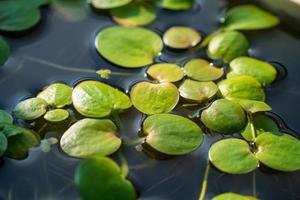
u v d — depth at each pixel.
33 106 0.29
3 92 0.30
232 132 0.29
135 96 0.30
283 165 0.28
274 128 0.29
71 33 0.33
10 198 0.27
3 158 0.28
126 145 0.29
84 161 0.27
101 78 0.31
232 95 0.30
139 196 0.27
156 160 0.28
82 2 0.34
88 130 0.28
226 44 0.32
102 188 0.26
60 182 0.28
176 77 0.31
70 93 0.30
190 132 0.29
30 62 0.31
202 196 0.28
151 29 0.33
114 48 0.32
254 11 0.34
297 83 0.31
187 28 0.33
